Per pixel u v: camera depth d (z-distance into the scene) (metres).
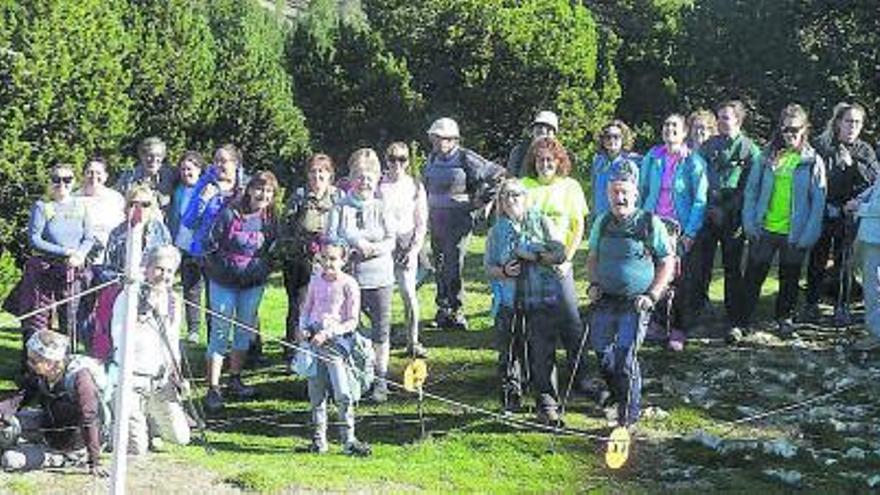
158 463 8.23
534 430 9.34
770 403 9.98
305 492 7.82
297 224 10.58
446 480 8.31
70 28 18.67
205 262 10.35
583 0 41.72
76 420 7.97
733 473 8.59
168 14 23.67
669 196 11.02
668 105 35.59
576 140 33.81
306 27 36.03
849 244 11.66
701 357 11.11
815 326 11.99
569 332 9.55
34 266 10.13
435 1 33.47
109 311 8.76
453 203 12.19
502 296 9.59
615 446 8.20
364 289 10.23
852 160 11.67
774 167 11.34
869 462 8.75
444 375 10.95
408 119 33.09
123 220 10.14
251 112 25.20
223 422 9.75
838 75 30.38
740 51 32.12
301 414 9.99
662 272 9.02
